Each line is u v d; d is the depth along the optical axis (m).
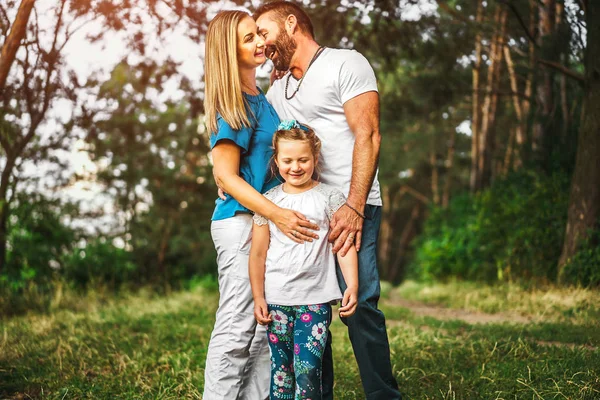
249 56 3.23
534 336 5.46
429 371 4.31
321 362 3.13
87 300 9.05
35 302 8.46
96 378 4.38
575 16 9.16
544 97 11.30
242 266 3.26
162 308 8.12
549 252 9.80
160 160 14.77
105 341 5.55
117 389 4.12
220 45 3.19
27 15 4.36
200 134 14.33
